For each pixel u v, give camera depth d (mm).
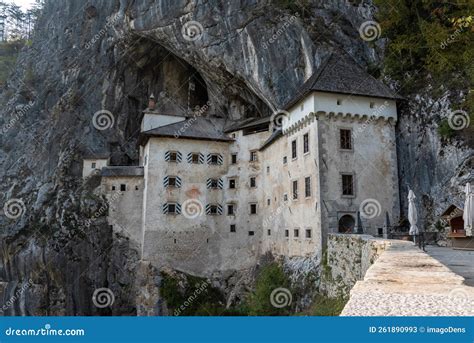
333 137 26406
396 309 4195
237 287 35938
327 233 24859
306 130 27984
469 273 9445
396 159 27594
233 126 41469
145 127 44469
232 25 39062
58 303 40125
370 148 27109
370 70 32344
